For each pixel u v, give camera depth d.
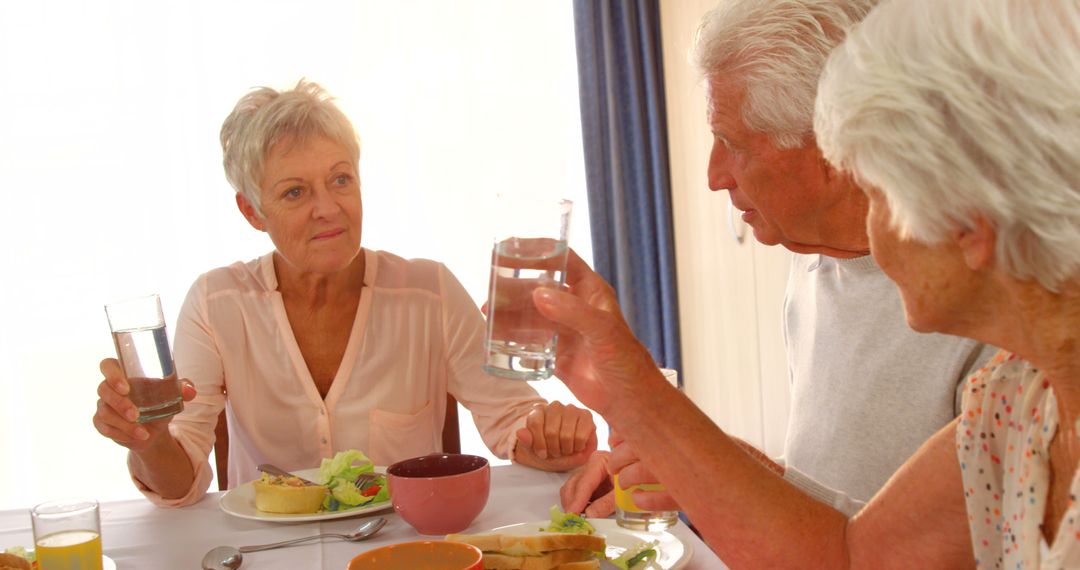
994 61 0.58
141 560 1.20
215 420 1.80
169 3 3.49
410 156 3.71
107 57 3.45
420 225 3.73
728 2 1.18
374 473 1.42
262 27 3.56
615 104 3.78
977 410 0.84
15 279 3.38
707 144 3.45
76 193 3.43
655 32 3.84
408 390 1.89
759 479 0.96
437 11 3.71
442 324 1.93
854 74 0.64
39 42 3.39
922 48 0.61
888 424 1.31
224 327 1.83
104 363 1.33
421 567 0.91
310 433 1.84
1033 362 0.67
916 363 1.29
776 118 1.12
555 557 1.04
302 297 1.85
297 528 1.31
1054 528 0.76
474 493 1.24
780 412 3.09
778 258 3.00
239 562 1.14
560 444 1.55
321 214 1.70
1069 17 0.57
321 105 1.74
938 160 0.59
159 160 3.49
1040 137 0.56
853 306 1.39
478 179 3.76
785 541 0.95
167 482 1.44
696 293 3.69
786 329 1.63
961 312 0.66
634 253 3.83
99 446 3.43
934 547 0.91
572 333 0.95
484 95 3.76
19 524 1.42
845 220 1.19
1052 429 0.76
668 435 0.94
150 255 3.49
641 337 3.84
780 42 1.11
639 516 1.19
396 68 3.68
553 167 3.83
